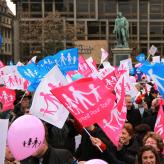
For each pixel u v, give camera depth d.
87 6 97.56
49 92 7.79
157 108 12.86
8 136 5.70
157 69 11.35
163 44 99.00
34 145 5.79
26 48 83.25
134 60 78.12
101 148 7.87
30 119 5.77
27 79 14.95
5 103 13.08
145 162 6.86
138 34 98.88
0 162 5.29
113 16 98.25
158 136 8.19
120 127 7.71
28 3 95.75
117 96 8.23
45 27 76.12
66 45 84.56
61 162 6.76
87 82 7.36
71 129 10.47
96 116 7.33
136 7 98.56
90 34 98.00
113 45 97.88
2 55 106.06
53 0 96.19
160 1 98.56
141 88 19.86
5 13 108.25
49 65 15.02
